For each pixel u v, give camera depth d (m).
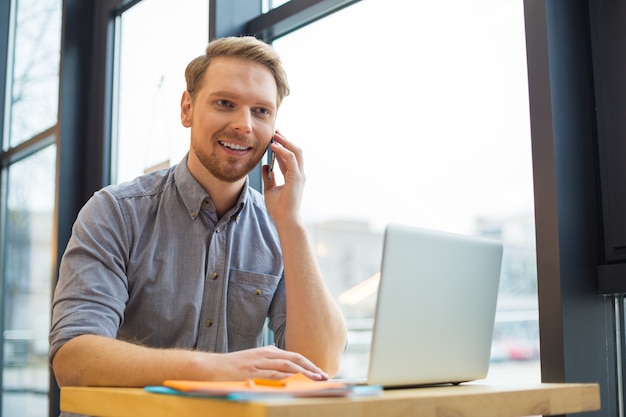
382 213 2.37
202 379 1.30
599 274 1.79
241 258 1.91
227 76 1.78
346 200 2.49
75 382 1.46
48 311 3.92
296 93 2.75
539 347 1.79
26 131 4.24
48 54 4.05
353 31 2.55
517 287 1.99
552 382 1.73
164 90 3.31
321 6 2.59
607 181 1.82
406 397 1.09
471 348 1.47
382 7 2.45
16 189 4.41
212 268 1.84
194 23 3.15
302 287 1.72
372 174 2.42
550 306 1.75
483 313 1.49
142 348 1.41
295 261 1.74
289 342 1.70
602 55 1.85
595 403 1.38
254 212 1.99
